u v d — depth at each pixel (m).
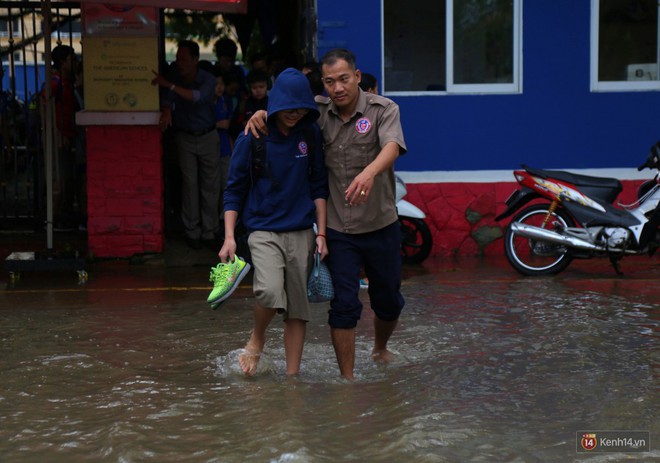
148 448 4.22
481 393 5.18
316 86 8.61
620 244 9.34
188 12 17.03
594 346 6.29
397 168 10.84
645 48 11.07
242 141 5.40
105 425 4.60
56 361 5.96
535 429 4.50
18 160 14.95
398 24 10.82
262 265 5.29
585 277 9.44
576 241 9.40
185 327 7.05
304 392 5.19
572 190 9.49
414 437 4.34
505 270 9.90
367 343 6.46
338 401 5.00
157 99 10.10
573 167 10.97
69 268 9.38
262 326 5.56
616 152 10.99
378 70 10.69
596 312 7.45
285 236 5.37
